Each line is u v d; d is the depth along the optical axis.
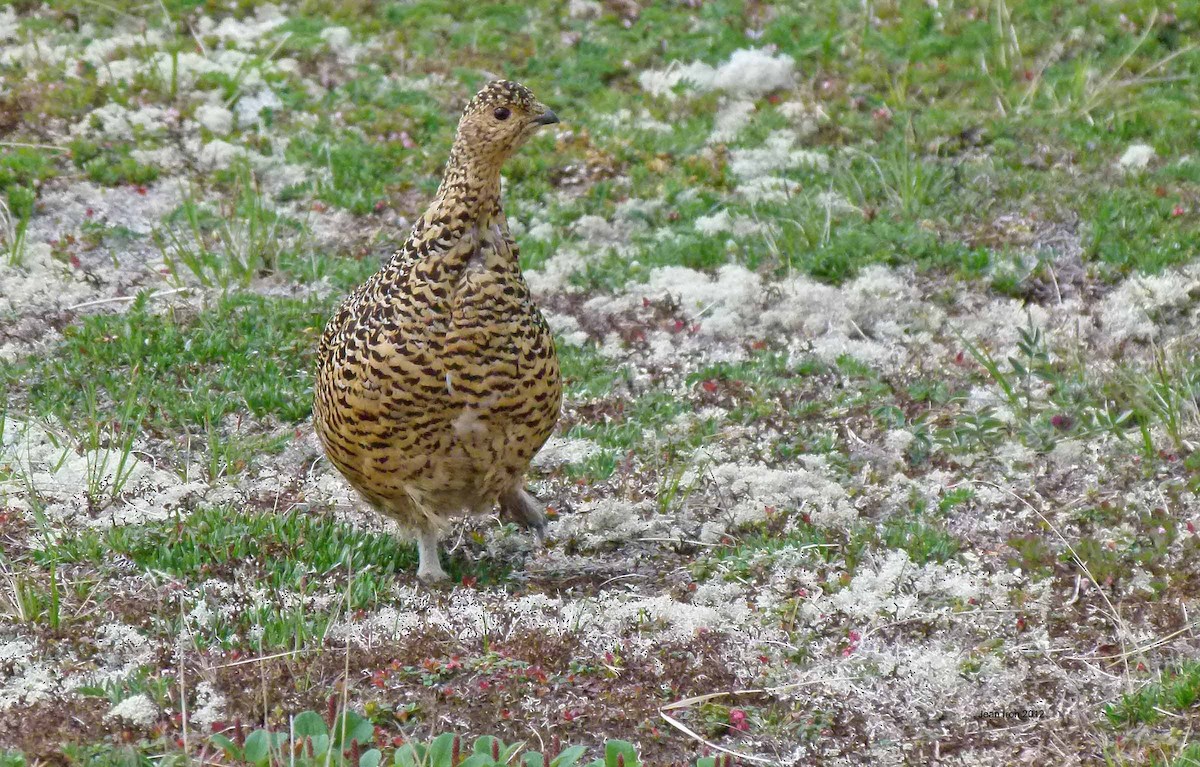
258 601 8.85
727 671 8.59
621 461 10.95
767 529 10.20
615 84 16.89
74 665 8.19
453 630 8.79
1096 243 13.45
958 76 16.69
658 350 12.40
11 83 15.71
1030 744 8.03
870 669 8.64
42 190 14.15
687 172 15.05
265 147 15.16
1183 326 12.43
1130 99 16.12
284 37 16.81
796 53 17.09
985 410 11.12
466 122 8.01
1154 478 10.55
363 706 7.95
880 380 12.00
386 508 9.20
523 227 14.21
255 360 11.97
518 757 7.35
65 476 10.21
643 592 9.45
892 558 9.70
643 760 7.78
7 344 11.98
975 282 13.13
